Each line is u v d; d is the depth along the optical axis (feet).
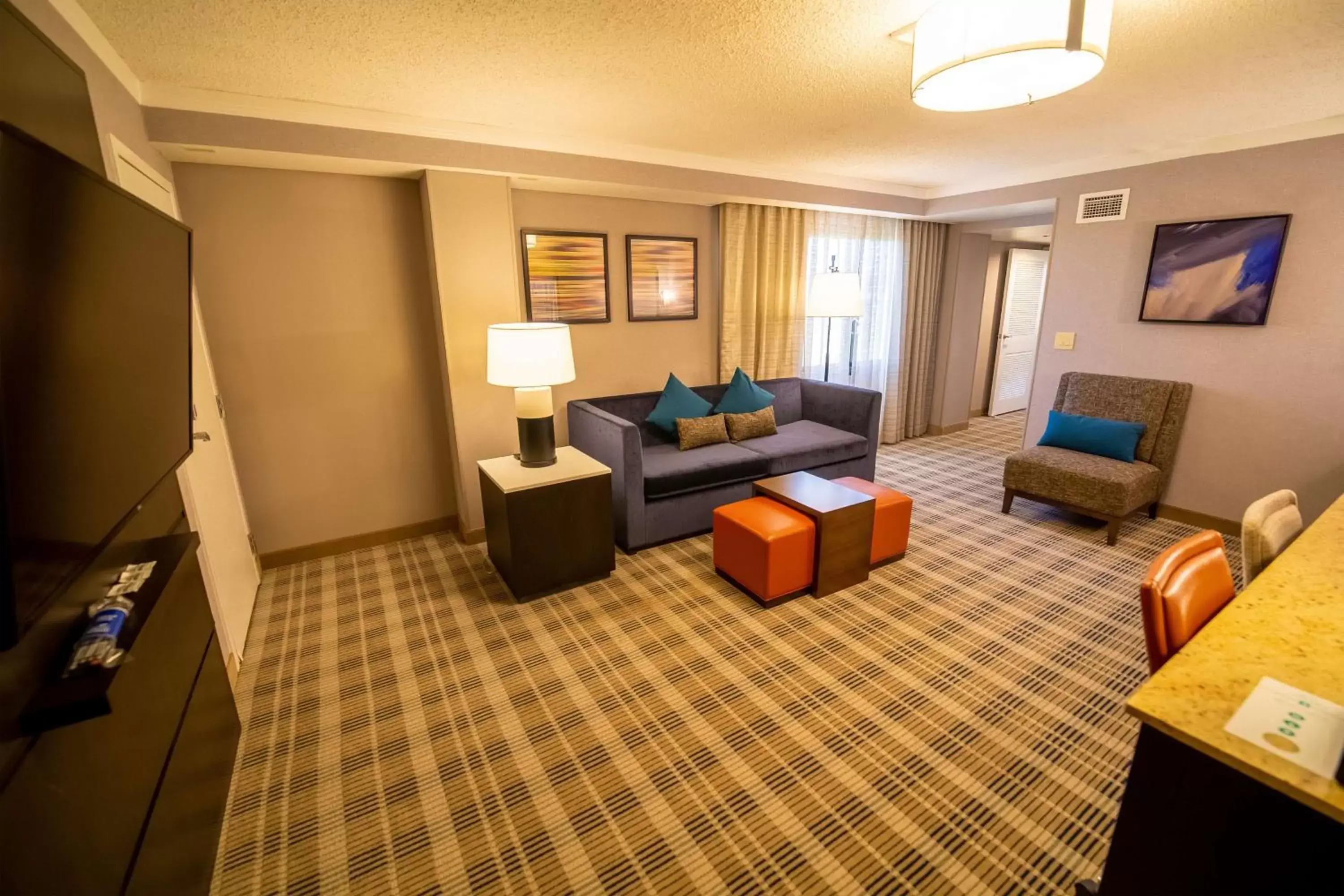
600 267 12.03
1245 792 2.67
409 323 10.26
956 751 5.70
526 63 6.67
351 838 4.86
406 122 8.61
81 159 4.85
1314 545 4.55
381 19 5.56
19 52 3.76
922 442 17.97
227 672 5.66
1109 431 11.09
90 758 3.08
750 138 10.07
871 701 6.43
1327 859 2.49
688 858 4.64
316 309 9.43
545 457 9.09
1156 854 3.05
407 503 10.89
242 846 4.79
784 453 11.61
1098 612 8.16
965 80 5.29
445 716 6.29
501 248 9.85
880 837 4.79
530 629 7.95
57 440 2.82
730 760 5.64
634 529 10.15
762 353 14.40
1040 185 12.64
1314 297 9.34
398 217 9.82
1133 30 5.90
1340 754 2.45
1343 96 7.90
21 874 2.47
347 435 10.09
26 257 2.52
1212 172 10.12
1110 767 5.49
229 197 8.54
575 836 4.86
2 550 2.27
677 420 11.68
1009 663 7.07
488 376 9.15
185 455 4.91
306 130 7.98
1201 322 10.51
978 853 4.64
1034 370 13.15
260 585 9.24
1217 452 10.66
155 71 6.68
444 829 4.94
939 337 18.16
